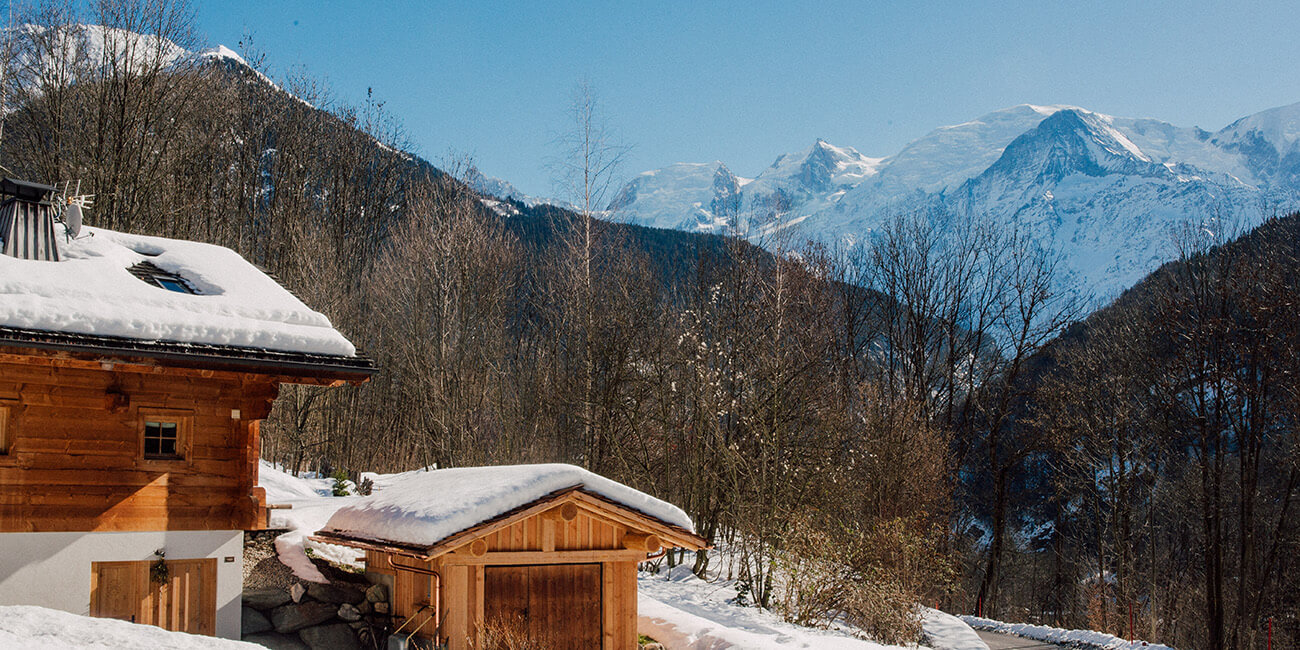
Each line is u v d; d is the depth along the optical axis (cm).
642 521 1616
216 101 3934
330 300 3891
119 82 3178
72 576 1363
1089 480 4578
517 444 3569
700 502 3278
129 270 1609
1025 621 5031
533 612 1567
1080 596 4891
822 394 3519
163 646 1070
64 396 1386
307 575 1738
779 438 3091
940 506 3681
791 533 2733
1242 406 3875
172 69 3394
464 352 3700
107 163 3091
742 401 3275
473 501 1481
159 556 1436
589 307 3375
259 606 1633
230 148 4056
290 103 4456
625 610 1647
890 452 3431
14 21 3078
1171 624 4391
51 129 3069
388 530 1549
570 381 3631
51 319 1275
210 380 1508
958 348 4838
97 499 1395
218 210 3972
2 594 1309
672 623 1995
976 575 5147
